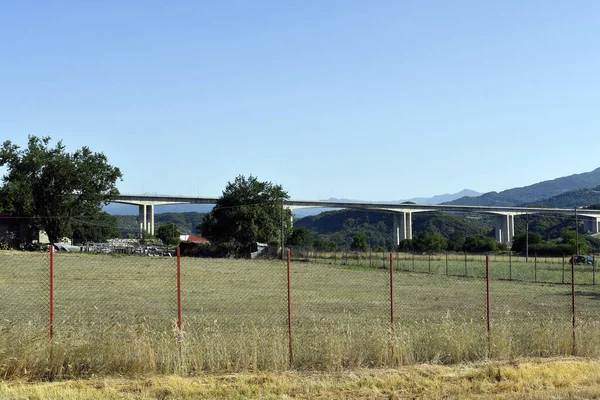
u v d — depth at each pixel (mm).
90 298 28422
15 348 12547
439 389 11836
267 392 11633
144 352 12898
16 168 83062
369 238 161375
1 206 80562
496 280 44781
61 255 64938
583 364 14008
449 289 37062
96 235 106062
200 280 39906
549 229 154250
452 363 14352
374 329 14906
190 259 66625
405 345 14227
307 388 11828
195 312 24172
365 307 27188
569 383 12250
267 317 22812
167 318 21609
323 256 71188
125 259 62094
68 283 35688
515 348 15344
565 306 29250
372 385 12109
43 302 26531
